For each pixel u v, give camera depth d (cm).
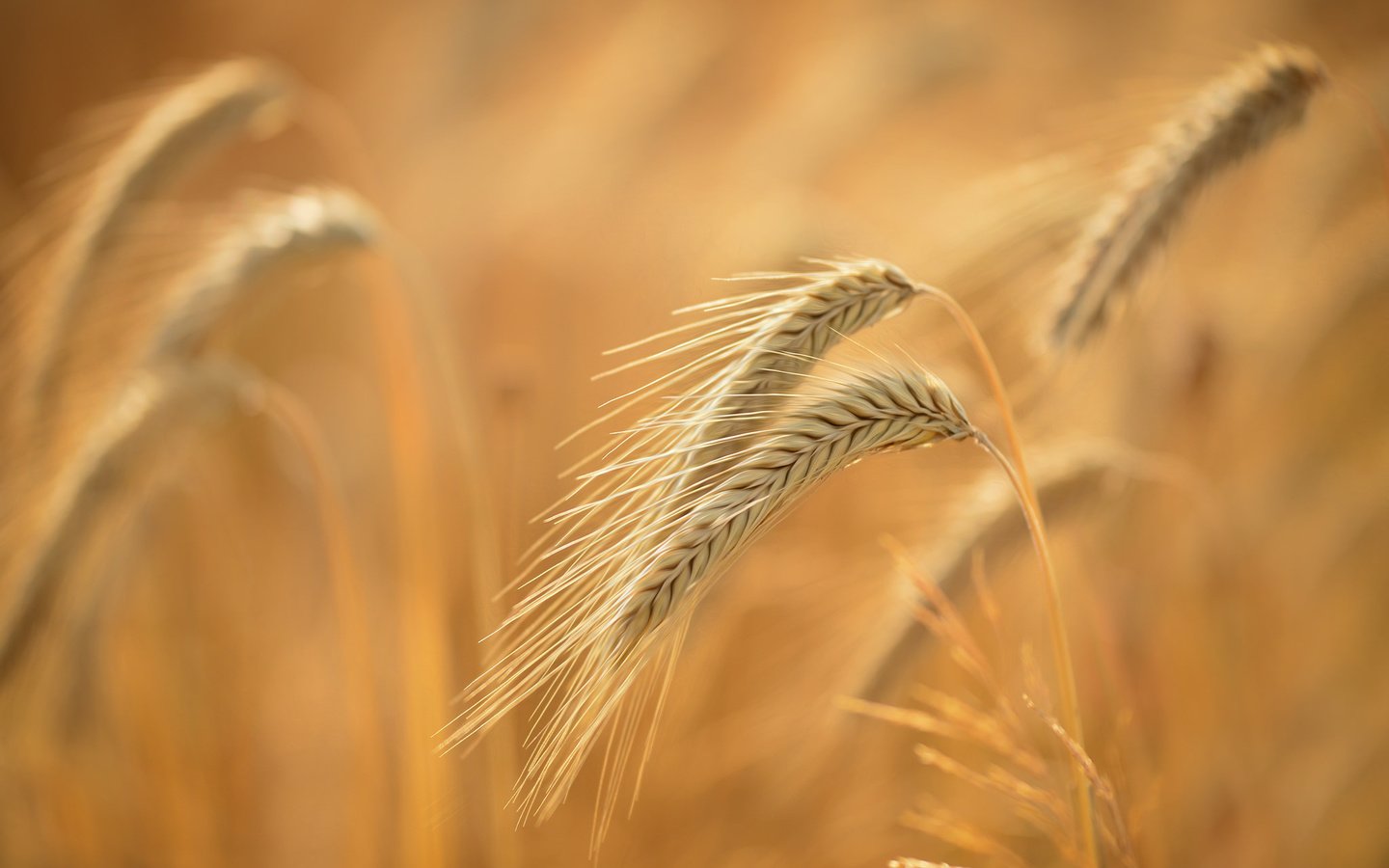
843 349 65
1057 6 250
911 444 64
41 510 82
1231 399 98
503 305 147
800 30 235
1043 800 69
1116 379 88
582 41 208
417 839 81
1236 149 71
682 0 215
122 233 83
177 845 94
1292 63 71
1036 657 87
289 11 225
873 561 84
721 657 94
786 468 62
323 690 107
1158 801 80
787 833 88
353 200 81
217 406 79
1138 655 84
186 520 108
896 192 156
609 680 62
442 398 110
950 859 85
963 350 85
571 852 89
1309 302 104
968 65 178
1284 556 112
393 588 112
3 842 88
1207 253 114
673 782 91
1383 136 72
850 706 71
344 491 127
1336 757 96
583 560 62
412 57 213
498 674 63
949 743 88
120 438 78
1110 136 76
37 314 84
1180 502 88
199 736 103
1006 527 75
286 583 119
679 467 63
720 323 84
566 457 113
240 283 79
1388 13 178
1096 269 72
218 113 86
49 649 82
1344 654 108
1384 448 117
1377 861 89
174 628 105
